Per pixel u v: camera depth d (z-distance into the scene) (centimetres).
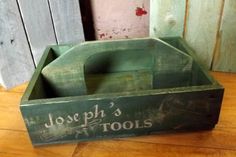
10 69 69
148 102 44
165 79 58
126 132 48
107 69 67
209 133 49
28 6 65
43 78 55
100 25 80
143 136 49
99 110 44
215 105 46
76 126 46
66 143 48
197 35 68
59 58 54
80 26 74
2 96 66
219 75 69
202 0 63
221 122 51
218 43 68
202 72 51
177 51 55
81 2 76
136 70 68
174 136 49
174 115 46
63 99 43
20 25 66
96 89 61
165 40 65
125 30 80
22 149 48
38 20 68
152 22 69
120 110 45
